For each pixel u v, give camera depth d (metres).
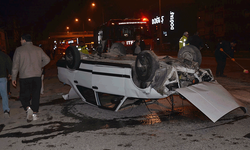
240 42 41.19
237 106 4.21
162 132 3.81
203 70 5.17
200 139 3.48
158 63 4.05
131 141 3.49
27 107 4.77
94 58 5.98
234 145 3.23
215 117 3.85
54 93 7.62
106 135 3.77
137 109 5.25
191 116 4.61
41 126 4.35
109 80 4.76
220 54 9.70
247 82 8.25
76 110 5.39
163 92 4.28
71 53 5.59
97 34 19.52
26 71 4.67
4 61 4.97
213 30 48.75
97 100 5.30
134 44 8.65
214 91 4.46
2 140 3.73
